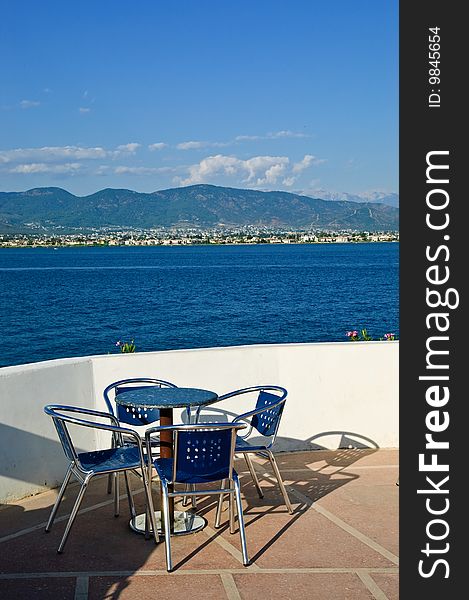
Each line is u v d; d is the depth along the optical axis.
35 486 5.38
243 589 3.76
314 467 6.12
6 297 55.25
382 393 6.72
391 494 5.37
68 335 34.47
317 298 50.88
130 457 4.57
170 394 4.80
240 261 114.81
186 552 4.27
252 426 5.30
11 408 5.18
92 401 5.94
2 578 3.90
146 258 134.75
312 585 3.80
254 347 6.52
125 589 3.76
